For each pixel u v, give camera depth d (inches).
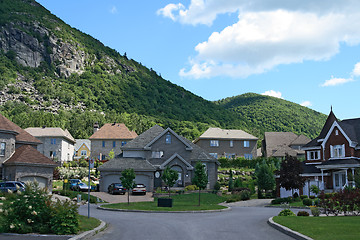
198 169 1498.5
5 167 1843.0
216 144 3472.0
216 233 751.7
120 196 1891.0
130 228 827.4
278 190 1900.8
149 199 1795.0
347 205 1025.5
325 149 1969.7
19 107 6889.8
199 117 7618.1
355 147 1897.1
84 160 2962.6
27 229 698.8
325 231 703.1
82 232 722.2
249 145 3506.4
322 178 1831.9
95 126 4532.5
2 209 716.0
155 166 2198.6
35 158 1883.6
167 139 2289.6
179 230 792.3
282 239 681.6
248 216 1098.1
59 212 714.8
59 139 3767.2
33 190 754.2
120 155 2279.8
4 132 1865.2
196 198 1872.5
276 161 2947.8
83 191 2044.8
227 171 2812.5
